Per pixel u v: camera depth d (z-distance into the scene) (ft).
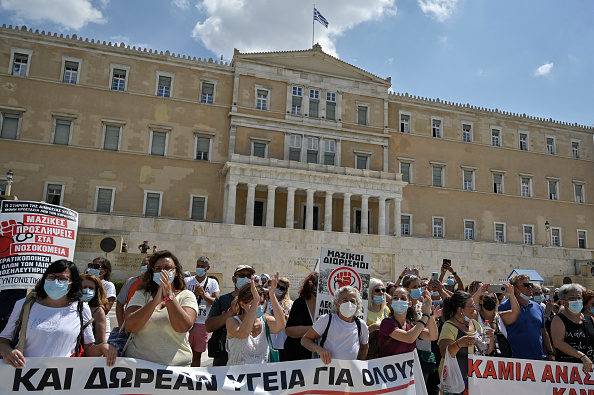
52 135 140.67
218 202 152.05
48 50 143.95
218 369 23.31
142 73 152.15
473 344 26.71
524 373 27.50
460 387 26.61
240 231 125.59
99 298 24.95
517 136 194.90
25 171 136.98
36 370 20.48
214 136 155.53
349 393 24.52
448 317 28.43
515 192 189.06
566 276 147.54
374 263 135.64
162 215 146.61
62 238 30.48
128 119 148.46
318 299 28.73
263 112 159.53
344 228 149.07
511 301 29.99
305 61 168.04
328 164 164.35
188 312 23.02
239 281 28.76
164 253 23.88
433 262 141.08
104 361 21.63
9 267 28.25
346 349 25.23
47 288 21.22
